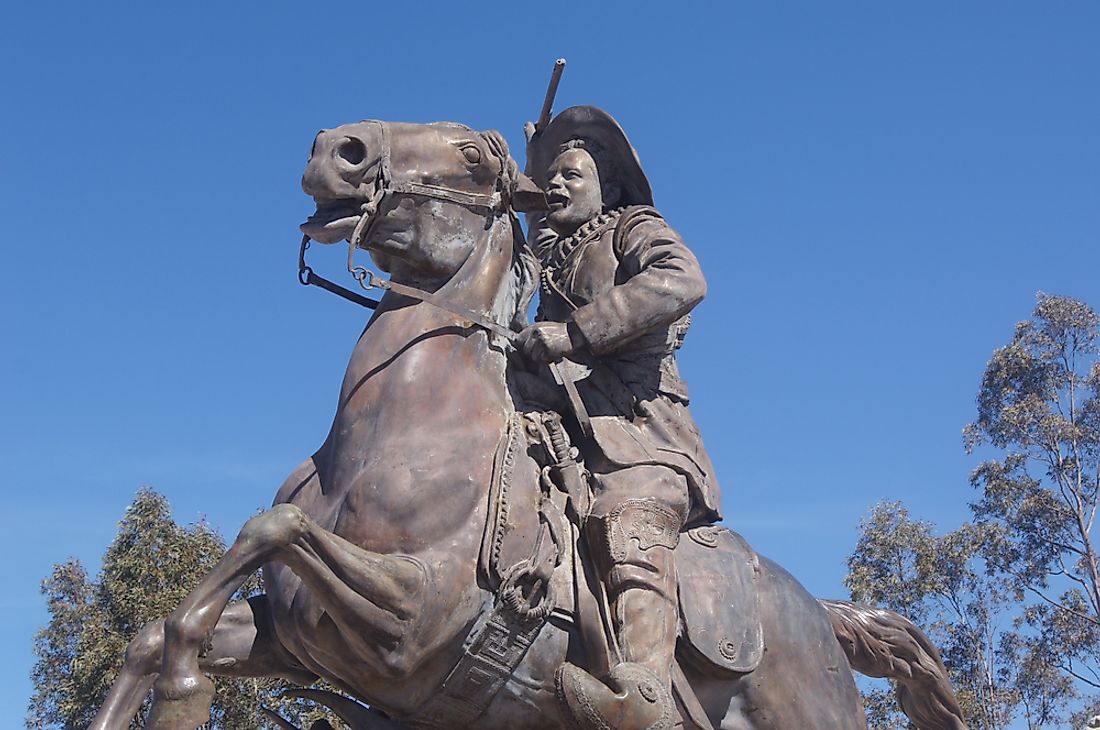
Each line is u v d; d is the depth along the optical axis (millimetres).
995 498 17828
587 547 3945
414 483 3752
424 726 3898
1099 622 16766
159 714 3352
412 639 3648
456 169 4160
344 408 3998
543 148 4852
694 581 4113
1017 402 18109
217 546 11812
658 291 4098
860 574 17312
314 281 4273
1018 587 17172
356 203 4035
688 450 4223
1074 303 18250
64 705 10961
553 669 3842
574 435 4180
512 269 4301
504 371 4152
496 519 3789
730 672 4074
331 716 9516
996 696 16609
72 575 15273
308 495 3951
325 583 3512
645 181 4625
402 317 4105
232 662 3816
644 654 3781
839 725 4355
